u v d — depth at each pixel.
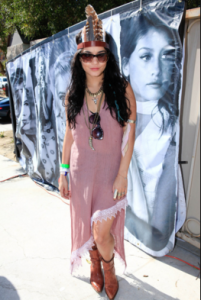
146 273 1.93
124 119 1.45
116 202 1.56
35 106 3.72
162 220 2.00
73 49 2.56
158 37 1.69
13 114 4.88
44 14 5.97
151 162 1.97
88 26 1.35
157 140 1.89
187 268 1.96
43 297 1.75
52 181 3.62
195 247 2.19
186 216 2.22
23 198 3.38
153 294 1.73
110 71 1.44
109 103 1.43
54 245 2.33
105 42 1.38
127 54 1.93
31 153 4.09
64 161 1.74
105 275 1.73
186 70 1.87
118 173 1.53
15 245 2.35
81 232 1.64
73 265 1.76
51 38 2.91
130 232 2.33
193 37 1.77
